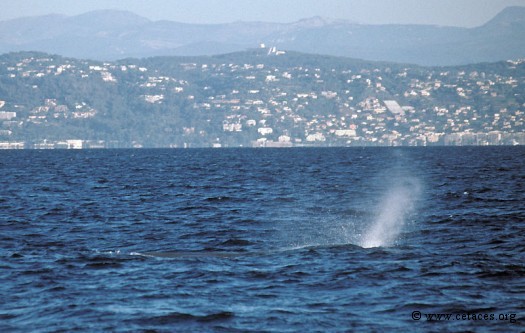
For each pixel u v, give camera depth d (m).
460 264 76.25
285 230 110.94
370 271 72.94
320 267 75.06
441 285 67.31
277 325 55.84
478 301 61.66
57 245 96.62
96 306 60.88
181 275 71.94
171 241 100.25
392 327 55.25
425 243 93.81
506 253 84.19
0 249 92.25
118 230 111.50
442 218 119.56
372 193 174.50
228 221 121.69
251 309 59.97
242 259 79.75
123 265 77.12
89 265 77.38
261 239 101.88
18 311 59.84
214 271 73.56
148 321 56.84
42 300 63.00
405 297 63.25
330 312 59.00
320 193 175.62
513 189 175.88
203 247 94.75
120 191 184.38
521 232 101.69
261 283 68.62
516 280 69.12
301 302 62.00
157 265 76.94
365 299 62.72
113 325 55.97
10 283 69.31
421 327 55.16
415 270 73.44
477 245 91.06
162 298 63.41
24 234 107.31
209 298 63.34
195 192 179.75
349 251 84.31
